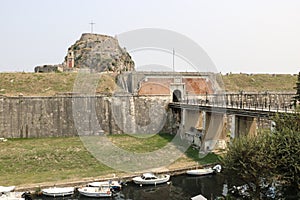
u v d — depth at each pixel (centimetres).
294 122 2692
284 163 2327
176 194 3253
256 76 8700
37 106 5756
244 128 4100
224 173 2638
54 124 5769
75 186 3344
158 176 3612
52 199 3108
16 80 6575
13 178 3519
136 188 3409
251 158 2388
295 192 2334
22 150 4641
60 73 7056
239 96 6612
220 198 2781
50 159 4206
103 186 3291
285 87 8238
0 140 5322
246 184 2520
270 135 2572
